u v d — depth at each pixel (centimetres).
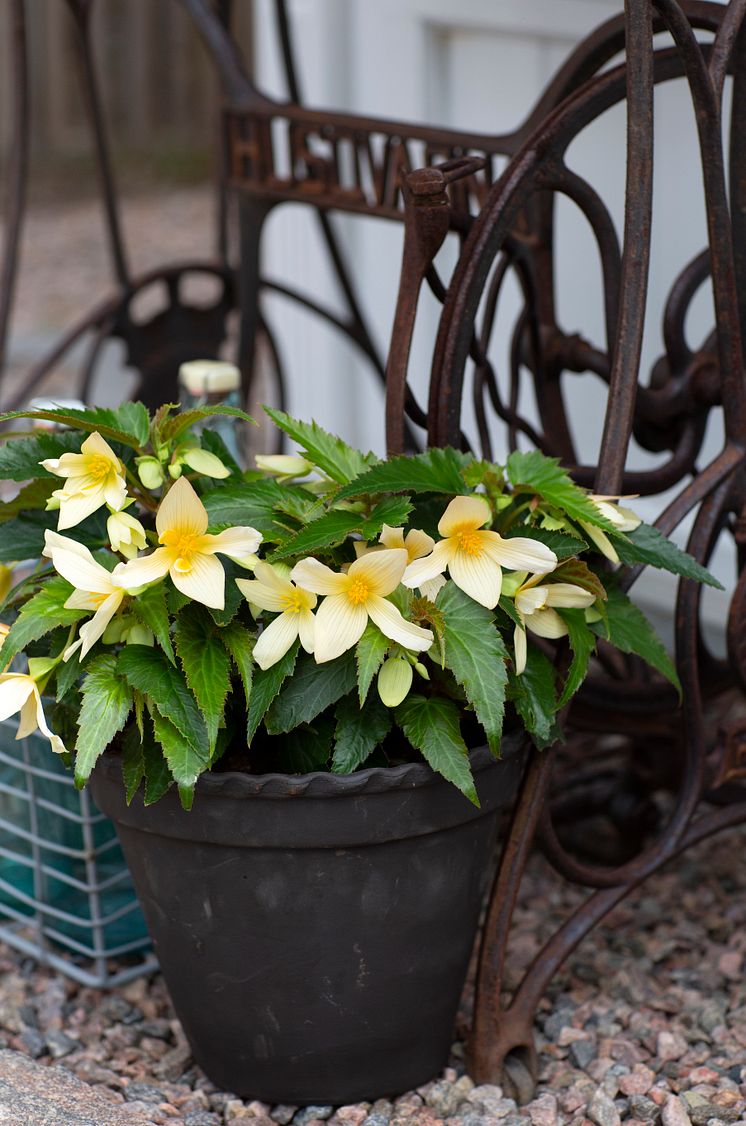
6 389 448
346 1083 193
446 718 183
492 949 195
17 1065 195
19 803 212
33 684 183
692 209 248
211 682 180
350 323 291
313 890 186
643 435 214
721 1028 204
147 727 185
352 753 183
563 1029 203
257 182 244
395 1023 191
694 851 230
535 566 181
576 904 222
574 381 266
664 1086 198
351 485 183
